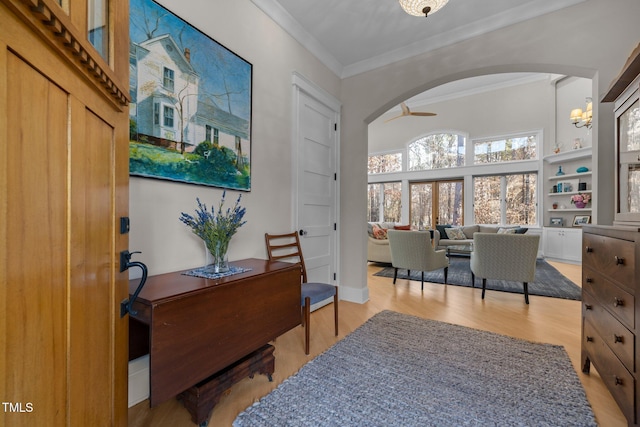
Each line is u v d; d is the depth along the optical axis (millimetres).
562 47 2322
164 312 1114
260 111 2344
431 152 7938
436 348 2074
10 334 412
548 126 6469
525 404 1448
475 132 7285
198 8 1840
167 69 1651
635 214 1364
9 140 410
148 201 1563
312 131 2992
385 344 2143
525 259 3100
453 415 1368
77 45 545
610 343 1358
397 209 8516
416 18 2598
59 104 538
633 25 2088
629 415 1172
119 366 814
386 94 3213
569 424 1311
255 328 1551
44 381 490
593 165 2199
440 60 2891
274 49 2488
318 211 3086
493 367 1808
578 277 4449
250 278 1528
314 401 1474
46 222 502
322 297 2189
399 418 1346
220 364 1341
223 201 1869
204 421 1317
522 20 2477
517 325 2535
